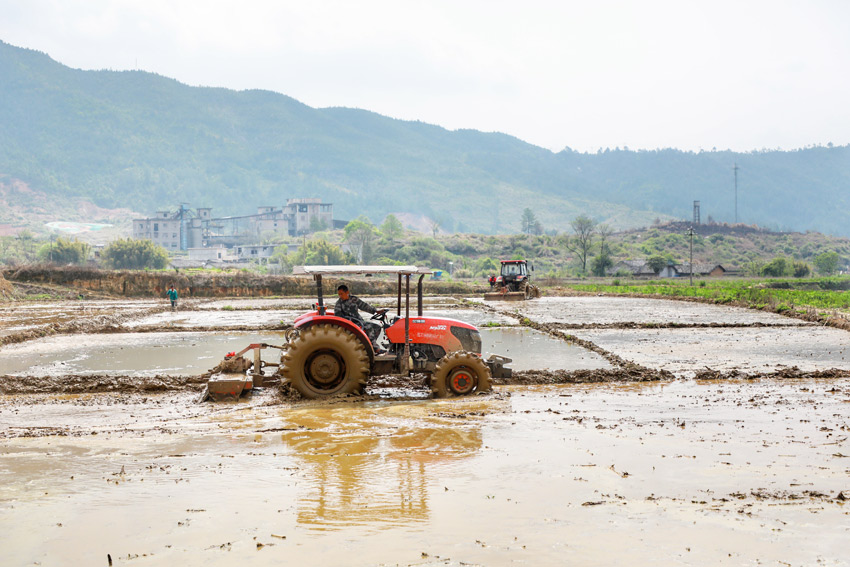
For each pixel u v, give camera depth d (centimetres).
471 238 17312
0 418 1005
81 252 14275
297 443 802
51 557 469
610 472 676
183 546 486
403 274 1159
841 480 646
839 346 1883
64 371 1491
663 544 486
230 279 5656
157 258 13238
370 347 1130
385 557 463
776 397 1147
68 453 762
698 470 683
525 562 453
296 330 1164
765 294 3703
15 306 3988
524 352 1775
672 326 2483
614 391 1226
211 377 1164
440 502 582
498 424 909
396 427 888
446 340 1166
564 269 14300
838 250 19850
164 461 725
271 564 453
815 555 466
